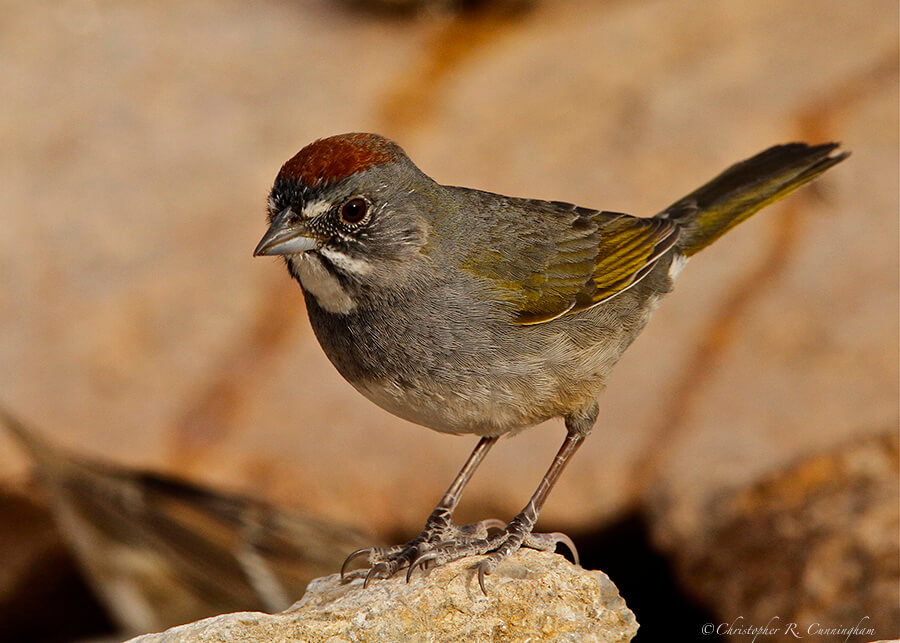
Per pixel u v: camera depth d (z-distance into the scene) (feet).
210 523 35.19
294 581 35.04
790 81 50.21
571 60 53.16
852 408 38.68
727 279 44.42
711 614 35.12
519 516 27.66
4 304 45.98
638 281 30.27
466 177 48.08
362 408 42.06
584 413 28.99
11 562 40.81
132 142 51.83
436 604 24.43
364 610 24.25
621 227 30.71
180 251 47.60
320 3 58.49
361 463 39.83
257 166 50.21
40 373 43.60
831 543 33.63
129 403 42.47
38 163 51.29
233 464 40.11
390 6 56.85
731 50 52.31
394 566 26.30
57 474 35.68
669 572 37.93
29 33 57.26
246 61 55.21
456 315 27.30
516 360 27.55
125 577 35.70
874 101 48.83
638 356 42.45
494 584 24.72
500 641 24.41
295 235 26.55
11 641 41.63
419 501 38.78
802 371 40.52
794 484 36.06
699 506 36.73
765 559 34.65
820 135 47.70
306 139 50.88
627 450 39.01
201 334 44.78
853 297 42.68
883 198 45.91
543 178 47.60
